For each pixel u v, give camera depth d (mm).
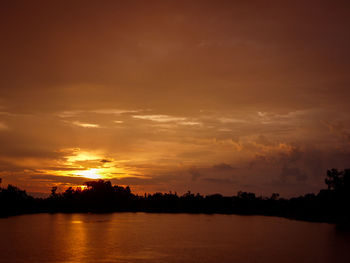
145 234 114188
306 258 69750
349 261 67000
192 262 64812
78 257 68500
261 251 78062
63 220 184625
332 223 176750
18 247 80875
